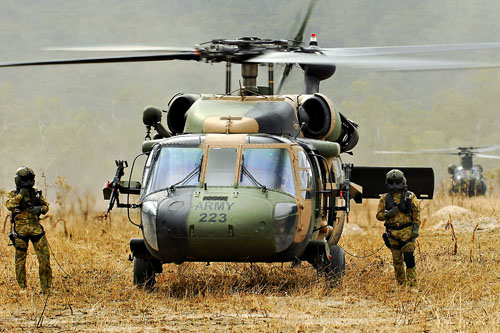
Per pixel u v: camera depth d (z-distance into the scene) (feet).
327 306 92.38
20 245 101.65
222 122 107.86
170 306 92.02
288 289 104.42
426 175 125.70
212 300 94.53
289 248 98.07
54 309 90.74
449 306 90.99
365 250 150.20
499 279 111.96
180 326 80.43
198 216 94.89
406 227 105.09
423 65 86.33
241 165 100.99
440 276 108.88
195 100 120.47
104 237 168.66
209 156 102.17
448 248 141.69
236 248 94.94
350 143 134.31
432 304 92.17
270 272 114.62
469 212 213.05
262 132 108.06
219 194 97.55
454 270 115.14
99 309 89.92
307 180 104.53
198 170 101.09
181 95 121.39
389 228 105.91
